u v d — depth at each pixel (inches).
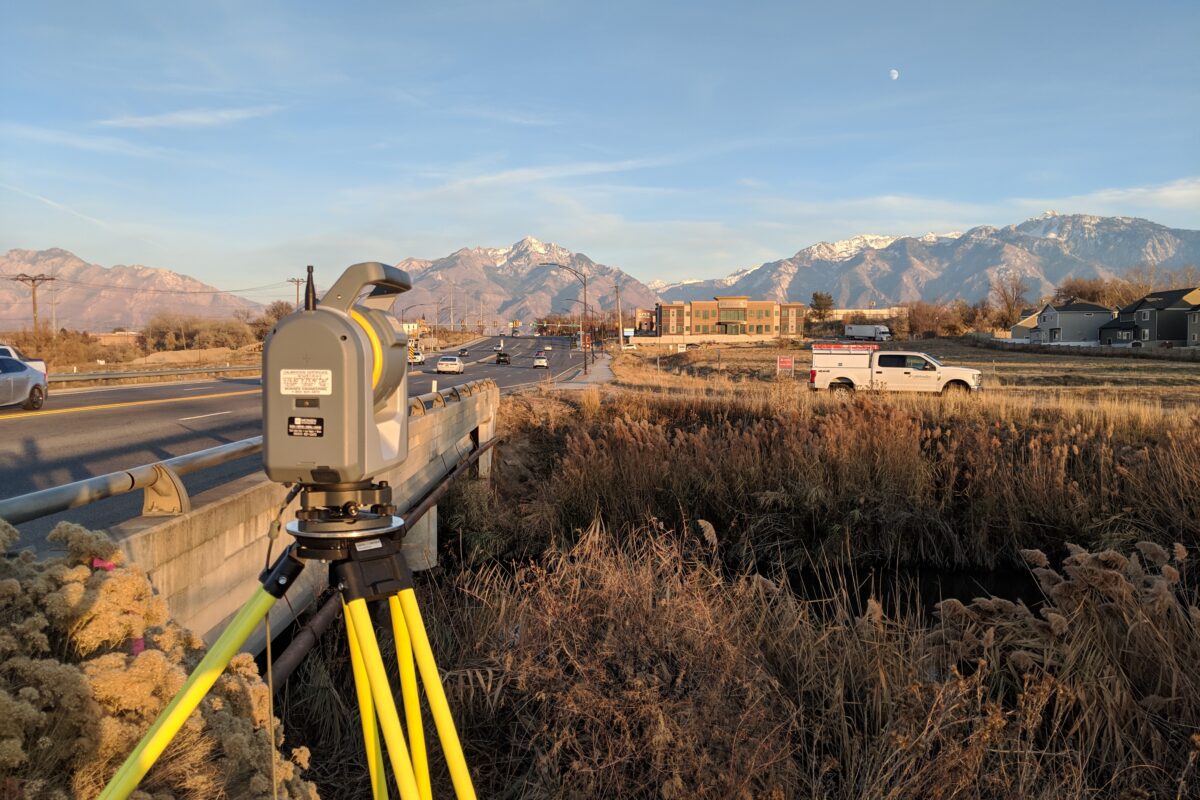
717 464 558.9
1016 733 172.4
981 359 2459.4
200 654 113.3
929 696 180.4
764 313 5969.5
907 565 487.8
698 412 821.9
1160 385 1418.6
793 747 169.5
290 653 151.2
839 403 764.6
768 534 511.8
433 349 4439.0
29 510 116.0
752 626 232.8
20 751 74.1
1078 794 159.6
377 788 74.5
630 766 160.4
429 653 66.1
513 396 1026.7
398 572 67.5
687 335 5935.0
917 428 575.8
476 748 182.9
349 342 62.0
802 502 521.0
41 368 765.9
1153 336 3287.4
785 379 1321.4
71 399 929.5
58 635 95.9
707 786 146.0
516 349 4808.1
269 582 65.1
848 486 522.0
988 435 582.2
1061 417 653.3
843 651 213.3
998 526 498.6
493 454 684.7
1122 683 202.8
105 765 85.9
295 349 62.1
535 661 190.7
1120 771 175.6
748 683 171.3
